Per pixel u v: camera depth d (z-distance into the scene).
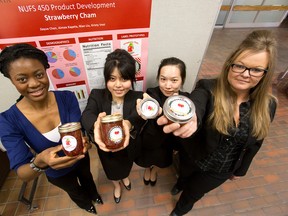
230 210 1.47
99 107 0.99
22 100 0.73
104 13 0.89
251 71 0.68
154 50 1.10
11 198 1.47
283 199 1.57
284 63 3.70
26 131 0.73
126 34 0.99
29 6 0.79
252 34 0.70
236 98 0.81
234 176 1.12
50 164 0.60
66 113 0.81
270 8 5.11
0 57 0.57
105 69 0.88
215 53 3.88
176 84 1.03
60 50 0.96
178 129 0.60
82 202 1.21
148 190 1.56
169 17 0.98
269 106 0.82
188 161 1.11
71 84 1.12
